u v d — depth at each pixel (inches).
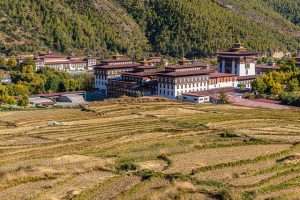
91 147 4729.3
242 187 3363.7
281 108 7790.4
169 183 3390.7
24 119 6427.2
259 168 3799.2
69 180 3511.3
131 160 4106.8
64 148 4726.9
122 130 5590.6
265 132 5349.4
